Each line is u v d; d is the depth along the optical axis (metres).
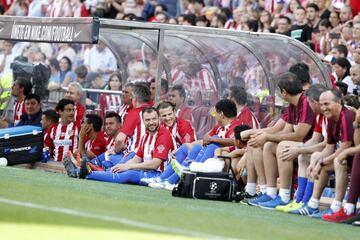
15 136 41.12
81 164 37.38
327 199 32.62
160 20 57.78
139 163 37.75
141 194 33.03
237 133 35.06
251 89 41.25
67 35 39.59
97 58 52.25
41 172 39.09
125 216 25.70
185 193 33.19
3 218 23.83
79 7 63.72
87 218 24.77
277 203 32.25
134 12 61.91
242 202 33.19
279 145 32.28
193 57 42.12
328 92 30.41
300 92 33.09
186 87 42.25
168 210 28.05
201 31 40.56
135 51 44.94
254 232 24.89
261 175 33.03
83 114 43.06
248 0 55.03
